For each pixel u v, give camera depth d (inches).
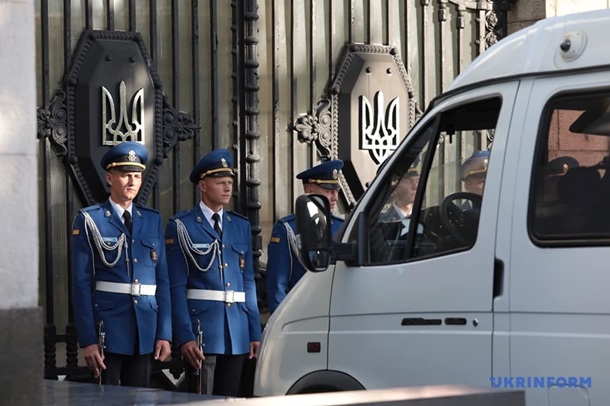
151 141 657.0
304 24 725.9
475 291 393.4
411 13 774.5
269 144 711.1
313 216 423.2
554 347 373.4
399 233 421.7
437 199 414.3
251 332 614.9
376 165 748.6
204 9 687.1
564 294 373.1
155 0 663.8
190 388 593.9
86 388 334.3
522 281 382.3
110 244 560.7
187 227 600.4
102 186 637.3
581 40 387.2
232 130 697.6
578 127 382.6
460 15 795.4
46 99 621.6
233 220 615.2
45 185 619.8
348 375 428.1
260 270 701.3
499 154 395.9
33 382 287.0
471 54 804.0
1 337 283.6
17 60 296.5
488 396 282.2
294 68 719.7
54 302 623.5
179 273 594.9
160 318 574.2
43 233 618.2
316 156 729.0
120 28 652.7
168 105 668.1
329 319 436.1
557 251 376.5
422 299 407.8
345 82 737.6
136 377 565.9
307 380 440.5
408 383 409.4
